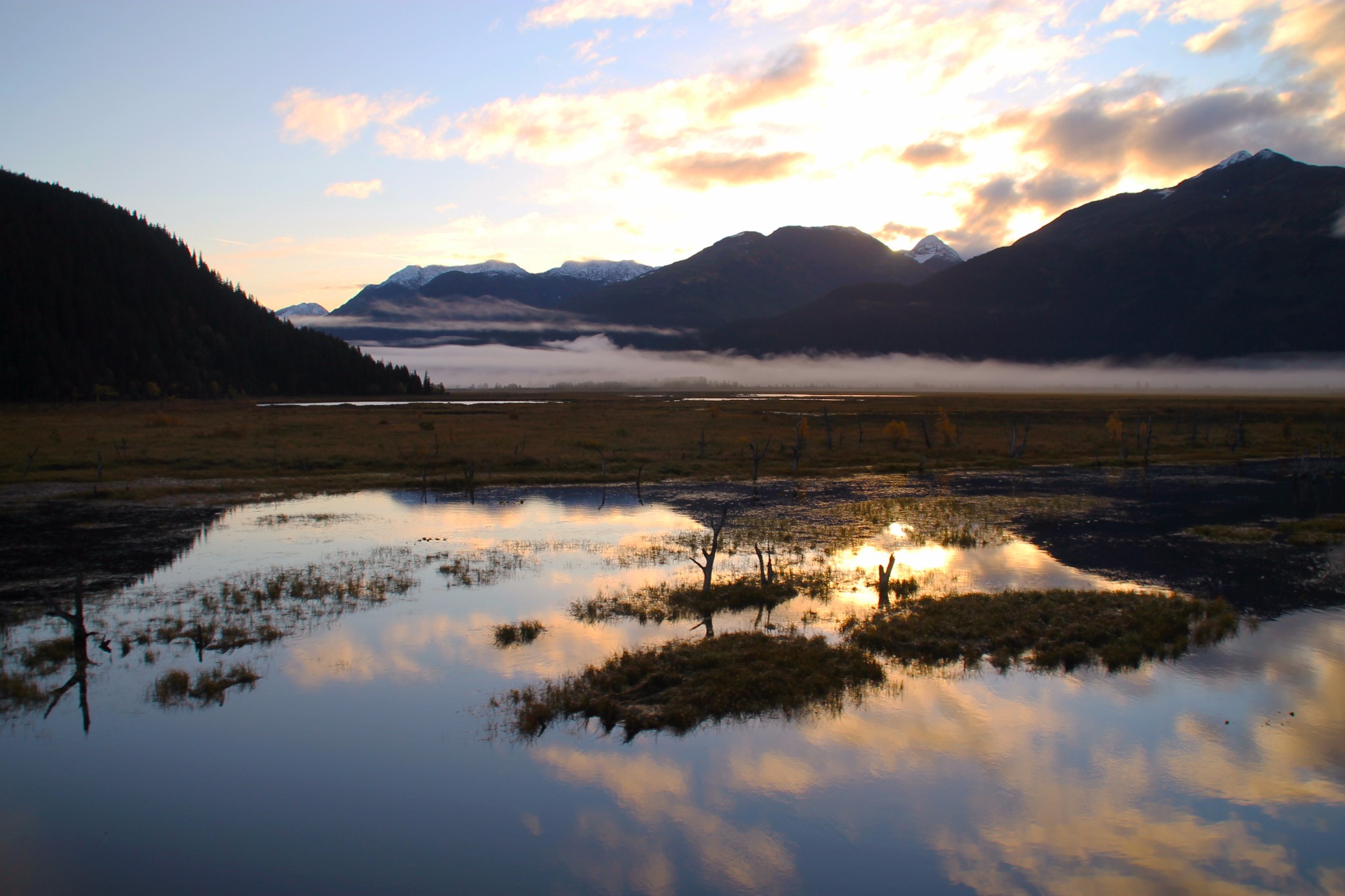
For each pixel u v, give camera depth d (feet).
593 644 79.00
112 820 50.06
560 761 57.41
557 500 171.83
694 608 89.56
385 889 44.09
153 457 210.18
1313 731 61.72
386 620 86.33
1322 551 122.21
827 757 57.98
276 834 48.96
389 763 56.75
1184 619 84.53
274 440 253.44
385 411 436.76
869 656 74.13
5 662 73.20
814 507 163.94
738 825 50.44
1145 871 45.96
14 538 127.85
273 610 89.51
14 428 286.46
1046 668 72.84
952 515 153.89
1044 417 396.37
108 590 97.55
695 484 198.49
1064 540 130.31
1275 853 47.55
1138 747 59.47
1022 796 53.42
